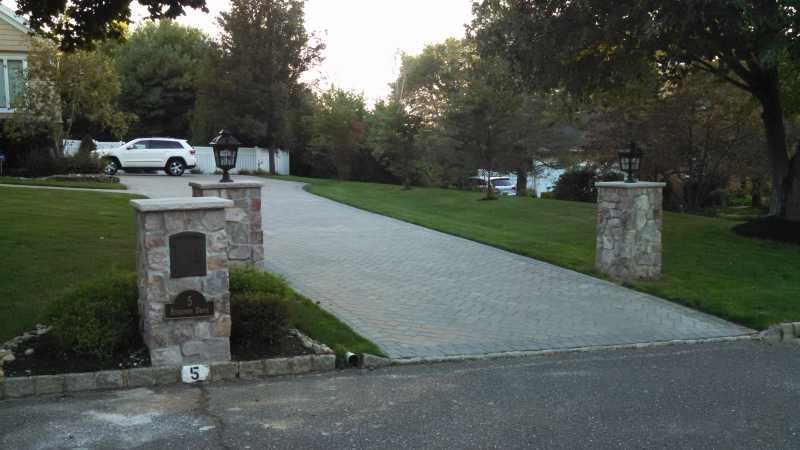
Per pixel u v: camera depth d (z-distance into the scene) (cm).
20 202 1588
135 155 3008
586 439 489
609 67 1584
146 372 602
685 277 1152
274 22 3688
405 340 761
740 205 3394
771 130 1647
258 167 3762
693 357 735
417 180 3444
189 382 612
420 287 1040
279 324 687
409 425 512
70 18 1226
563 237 1605
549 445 477
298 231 1566
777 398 591
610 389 611
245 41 3647
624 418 534
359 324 816
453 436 491
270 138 3784
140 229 635
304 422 515
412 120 2886
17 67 2609
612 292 1049
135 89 4553
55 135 2494
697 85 2106
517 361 706
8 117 2552
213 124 3828
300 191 2653
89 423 506
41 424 503
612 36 1383
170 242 615
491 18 1591
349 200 2259
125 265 989
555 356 732
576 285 1091
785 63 1659
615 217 1145
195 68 4638
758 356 745
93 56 2416
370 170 3778
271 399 570
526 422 522
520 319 878
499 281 1104
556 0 1410
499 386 615
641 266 1131
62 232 1205
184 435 485
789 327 849
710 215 2380
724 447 478
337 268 1154
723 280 1135
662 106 2186
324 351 678
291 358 650
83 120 3697
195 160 3138
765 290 1062
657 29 1216
